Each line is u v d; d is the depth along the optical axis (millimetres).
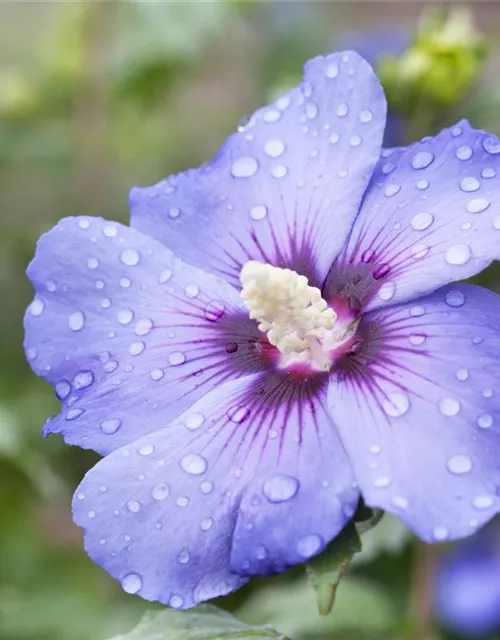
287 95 323
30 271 311
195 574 284
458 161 300
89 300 311
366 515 283
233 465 289
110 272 312
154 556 285
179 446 293
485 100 392
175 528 286
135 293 312
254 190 320
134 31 471
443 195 299
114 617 423
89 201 503
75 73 489
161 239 320
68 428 300
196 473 289
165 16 467
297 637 399
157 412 302
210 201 322
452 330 289
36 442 448
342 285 309
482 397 280
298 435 289
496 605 402
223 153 324
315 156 316
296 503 280
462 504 271
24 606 430
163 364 307
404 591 421
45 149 481
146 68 469
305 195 316
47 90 489
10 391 464
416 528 270
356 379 292
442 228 296
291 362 307
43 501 454
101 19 490
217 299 314
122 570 286
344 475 281
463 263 290
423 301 295
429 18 392
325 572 279
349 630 411
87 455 454
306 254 315
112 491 290
